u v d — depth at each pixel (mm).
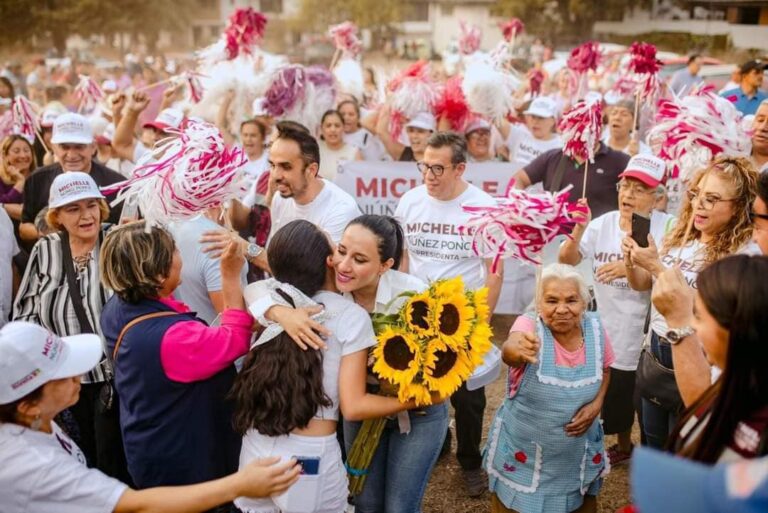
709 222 3141
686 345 2312
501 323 7125
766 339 1597
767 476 1241
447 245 4324
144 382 2660
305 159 4062
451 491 4238
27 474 2072
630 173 4051
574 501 3285
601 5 33000
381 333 2645
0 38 31891
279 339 2559
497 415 3434
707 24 31203
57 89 14922
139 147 6652
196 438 2734
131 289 2709
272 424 2516
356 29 9797
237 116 7129
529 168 5656
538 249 3006
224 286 2891
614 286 4137
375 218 2803
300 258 2637
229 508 3025
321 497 2588
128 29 33750
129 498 2156
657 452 1387
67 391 2250
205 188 2959
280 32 36094
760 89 8281
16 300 3637
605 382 3293
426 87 7133
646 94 6195
